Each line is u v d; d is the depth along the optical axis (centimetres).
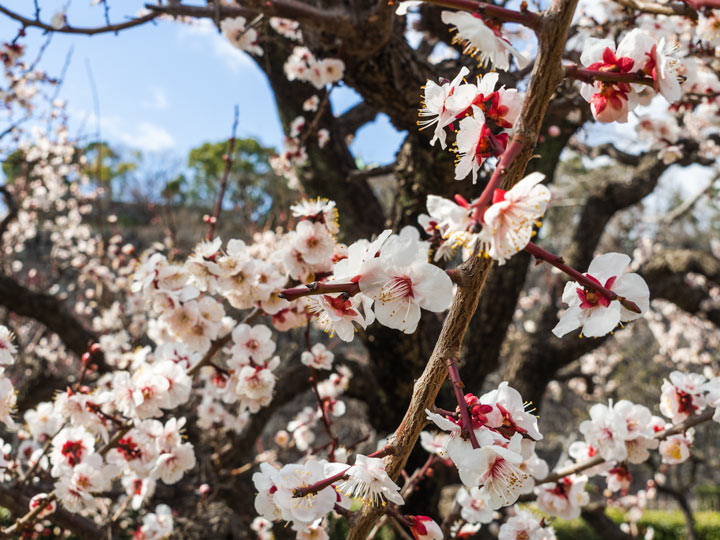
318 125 467
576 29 300
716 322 607
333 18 254
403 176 357
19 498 237
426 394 103
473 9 93
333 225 199
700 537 1173
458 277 96
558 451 1325
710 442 998
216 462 450
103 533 284
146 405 209
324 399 310
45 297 472
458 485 598
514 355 545
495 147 99
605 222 565
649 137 371
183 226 1520
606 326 98
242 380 228
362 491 114
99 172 666
